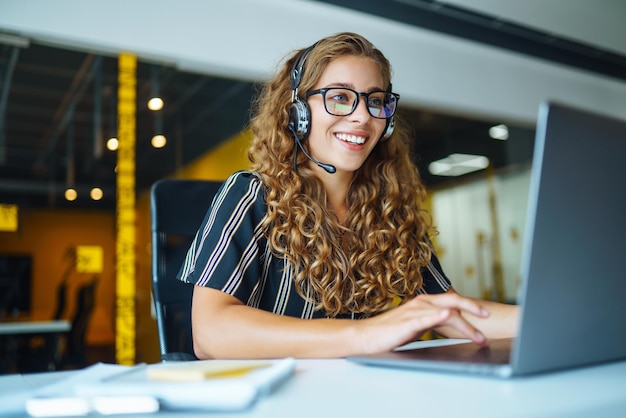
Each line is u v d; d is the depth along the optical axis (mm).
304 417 415
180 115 4488
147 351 4160
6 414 478
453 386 514
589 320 563
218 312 873
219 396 446
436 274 1404
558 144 498
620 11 5016
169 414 450
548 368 544
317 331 751
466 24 5102
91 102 4430
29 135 5273
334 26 4672
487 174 6789
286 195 1227
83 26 3650
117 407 455
